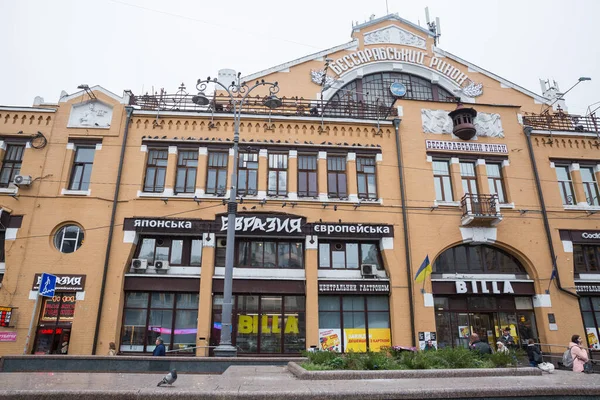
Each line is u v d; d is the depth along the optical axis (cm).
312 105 2492
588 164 2353
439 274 2070
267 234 1984
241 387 656
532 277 2117
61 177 2016
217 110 2241
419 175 2180
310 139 2183
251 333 1897
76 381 686
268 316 1925
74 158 2084
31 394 580
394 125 2244
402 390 637
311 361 966
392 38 2806
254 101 2319
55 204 1970
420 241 2069
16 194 1966
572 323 2036
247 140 2142
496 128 2325
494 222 2105
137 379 732
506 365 980
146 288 1884
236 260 1992
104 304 1836
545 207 2214
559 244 2164
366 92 2725
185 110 2145
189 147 2117
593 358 2017
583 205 2247
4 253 1917
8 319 1783
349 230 2025
